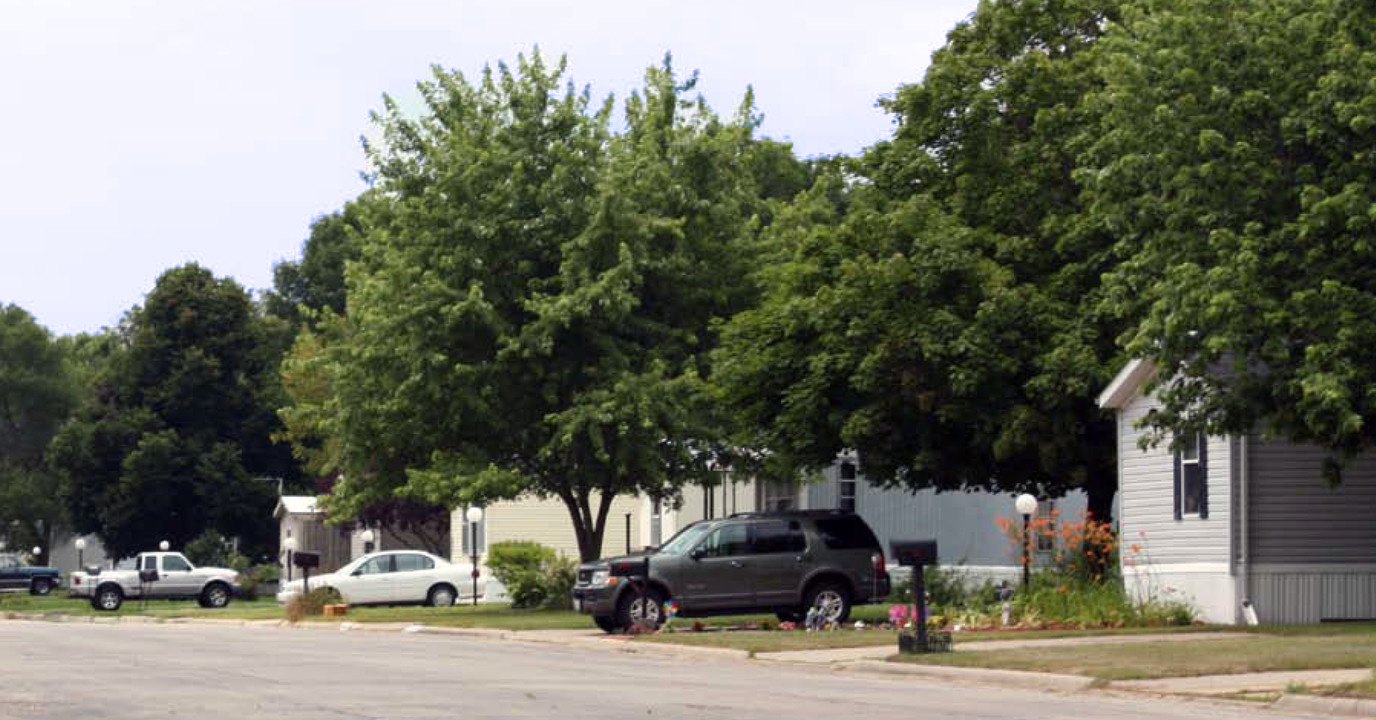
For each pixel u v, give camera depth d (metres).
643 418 44.19
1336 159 28.98
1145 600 34.16
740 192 49.41
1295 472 32.75
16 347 109.81
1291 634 28.86
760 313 41.00
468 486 46.31
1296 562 32.56
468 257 45.97
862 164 42.91
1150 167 30.70
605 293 45.09
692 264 47.34
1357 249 27.41
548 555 58.16
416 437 47.16
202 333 96.50
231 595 67.62
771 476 47.69
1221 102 29.72
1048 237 39.75
